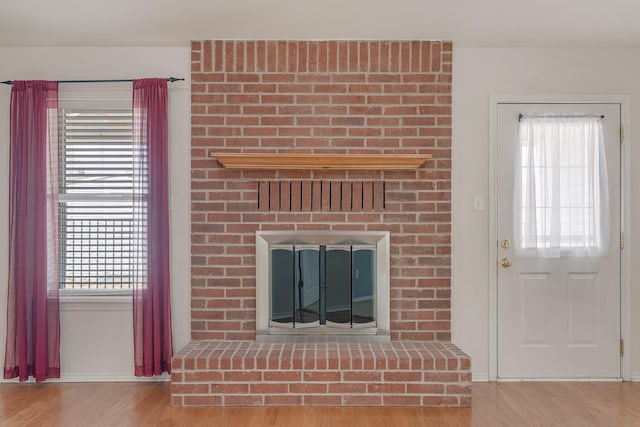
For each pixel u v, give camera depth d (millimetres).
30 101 3533
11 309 3508
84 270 3654
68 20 3176
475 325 3648
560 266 3648
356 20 3219
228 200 3594
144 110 3529
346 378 3166
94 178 3668
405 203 3598
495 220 3650
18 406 3145
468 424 2879
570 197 3643
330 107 3596
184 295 3643
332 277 3566
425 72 3596
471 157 3650
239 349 3346
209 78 3584
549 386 3535
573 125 3643
